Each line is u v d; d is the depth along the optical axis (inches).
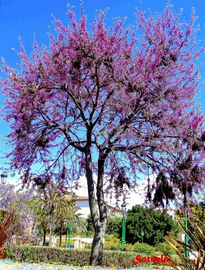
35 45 362.3
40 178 402.3
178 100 355.9
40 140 379.6
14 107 344.5
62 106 403.2
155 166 368.8
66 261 545.3
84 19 349.4
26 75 354.6
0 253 373.4
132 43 370.3
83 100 402.6
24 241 590.2
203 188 341.4
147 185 391.9
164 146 339.9
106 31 354.3
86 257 543.8
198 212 309.1
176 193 361.1
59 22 358.3
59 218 844.6
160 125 341.7
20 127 360.2
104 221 351.9
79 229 1084.5
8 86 345.1
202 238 134.5
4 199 461.4
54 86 369.4
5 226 383.2
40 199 736.3
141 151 346.3
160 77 353.4
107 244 966.4
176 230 1268.5
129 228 1311.5
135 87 339.6
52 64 357.4
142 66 346.9
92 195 361.1
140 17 381.7
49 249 548.7
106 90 373.7
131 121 358.9
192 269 127.7
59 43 363.3
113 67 347.6
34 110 359.6
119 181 385.4
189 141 340.5
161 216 1291.8
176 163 350.3
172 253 514.9
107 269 261.0
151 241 1270.9
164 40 369.1
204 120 347.9
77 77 360.5
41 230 989.2
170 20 379.2
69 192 440.1
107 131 374.6
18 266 235.1
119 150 366.6
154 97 349.7
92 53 344.2
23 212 501.0
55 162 418.9
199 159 337.1
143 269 272.5
